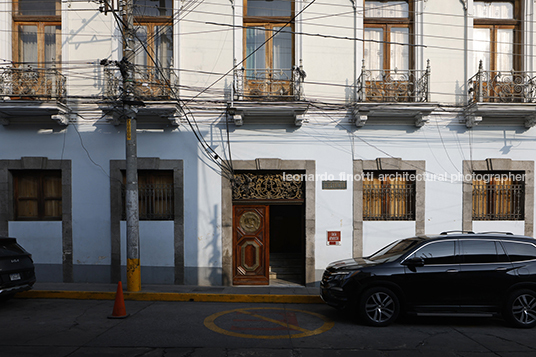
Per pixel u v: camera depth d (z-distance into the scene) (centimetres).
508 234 697
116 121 948
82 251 959
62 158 965
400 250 702
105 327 614
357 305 656
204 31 970
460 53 972
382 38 998
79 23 968
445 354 514
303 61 969
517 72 930
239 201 984
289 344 547
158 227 960
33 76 938
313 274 957
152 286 921
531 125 949
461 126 970
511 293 644
